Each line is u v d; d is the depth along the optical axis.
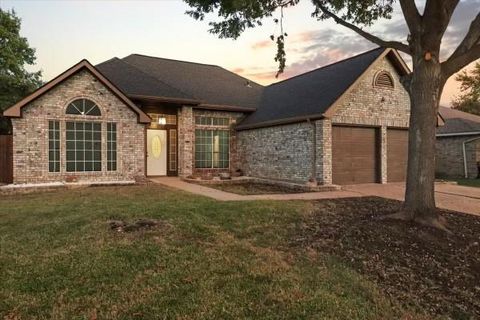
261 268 5.04
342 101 14.05
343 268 5.22
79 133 13.95
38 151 13.30
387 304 4.24
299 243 6.27
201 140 18.36
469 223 8.03
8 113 12.75
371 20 9.85
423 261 5.65
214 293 4.25
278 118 16.02
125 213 7.90
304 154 14.91
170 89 17.12
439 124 17.77
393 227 7.05
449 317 4.11
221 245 5.98
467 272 5.38
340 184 14.95
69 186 13.00
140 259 5.25
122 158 14.66
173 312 3.81
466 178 21.25
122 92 14.62
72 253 5.44
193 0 9.36
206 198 10.76
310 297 4.25
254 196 11.64
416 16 7.65
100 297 4.11
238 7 8.46
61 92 13.62
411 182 7.63
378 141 16.03
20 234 6.44
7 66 24.62
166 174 17.34
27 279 4.56
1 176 14.16
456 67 7.56
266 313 3.84
